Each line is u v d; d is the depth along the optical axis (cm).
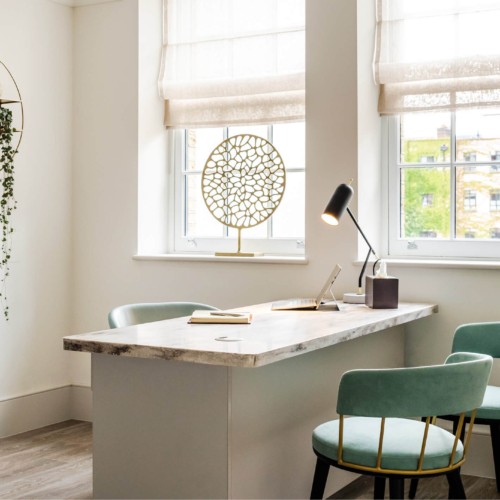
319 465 201
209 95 396
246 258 363
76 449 351
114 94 400
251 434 204
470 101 336
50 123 397
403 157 362
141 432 205
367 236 349
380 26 354
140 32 395
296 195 384
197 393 196
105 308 404
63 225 407
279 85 378
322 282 346
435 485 306
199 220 410
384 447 189
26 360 385
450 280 321
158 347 189
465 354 205
